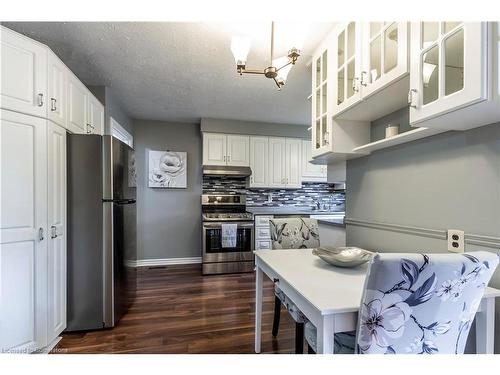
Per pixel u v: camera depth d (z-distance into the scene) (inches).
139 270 150.9
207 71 96.6
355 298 39.6
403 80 49.6
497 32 33.5
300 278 48.9
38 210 66.5
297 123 168.1
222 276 141.2
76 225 80.5
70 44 78.9
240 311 97.6
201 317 92.4
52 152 71.3
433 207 54.6
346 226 87.9
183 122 165.8
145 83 107.3
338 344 46.1
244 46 57.4
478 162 45.8
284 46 77.6
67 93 79.1
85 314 81.3
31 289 65.1
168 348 73.0
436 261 30.5
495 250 42.8
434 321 33.5
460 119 42.0
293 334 81.4
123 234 92.0
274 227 86.4
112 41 77.4
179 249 164.7
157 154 160.7
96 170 81.7
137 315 93.3
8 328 61.7
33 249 65.6
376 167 73.3
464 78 36.0
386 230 69.0
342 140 73.7
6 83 61.4
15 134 62.7
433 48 41.4
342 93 68.1
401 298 31.7
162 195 162.7
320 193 187.6
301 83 106.7
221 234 147.3
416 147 59.1
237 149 161.6
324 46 76.0
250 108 138.7
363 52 57.9
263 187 167.2
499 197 42.4
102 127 107.3
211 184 170.1
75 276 80.4
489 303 41.1
